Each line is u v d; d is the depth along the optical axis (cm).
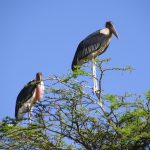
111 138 1374
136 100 1388
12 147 1423
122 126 1402
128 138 1346
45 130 1417
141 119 1402
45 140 1418
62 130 1406
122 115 1384
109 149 1376
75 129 1391
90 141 1388
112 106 1368
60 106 1388
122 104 1376
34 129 1418
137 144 1389
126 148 1380
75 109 1386
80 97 1401
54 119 1394
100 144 1384
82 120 1384
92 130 1388
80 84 1420
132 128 1361
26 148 1422
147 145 1395
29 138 1420
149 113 1375
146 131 1376
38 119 1405
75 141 1407
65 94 1395
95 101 1412
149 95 1380
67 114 1388
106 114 1385
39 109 1389
